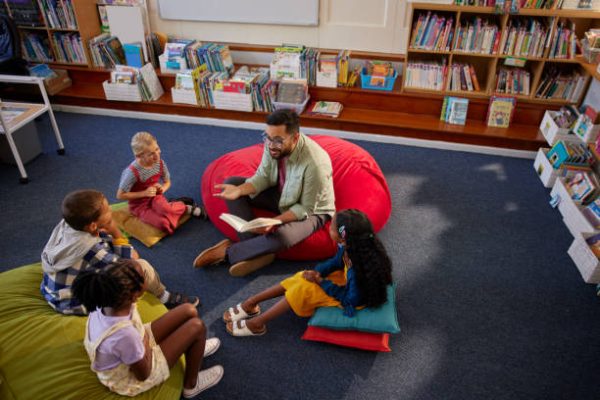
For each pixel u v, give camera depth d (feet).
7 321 6.77
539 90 12.75
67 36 14.99
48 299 7.05
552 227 10.27
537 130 12.94
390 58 13.97
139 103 14.55
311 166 8.13
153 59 15.05
